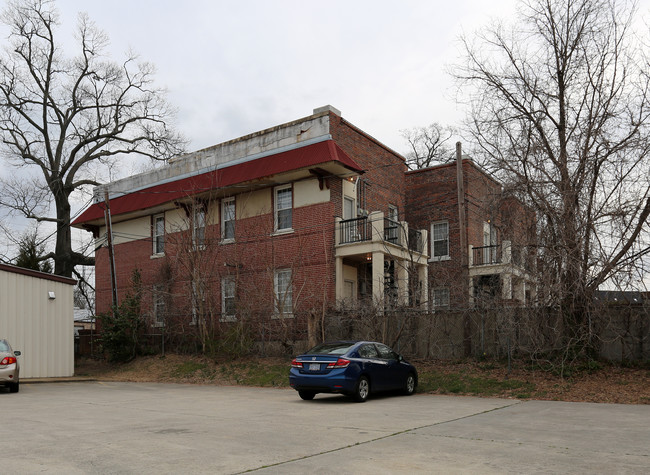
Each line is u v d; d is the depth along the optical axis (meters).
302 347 22.88
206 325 26.05
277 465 6.99
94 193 36.31
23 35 40.12
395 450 7.87
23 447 8.23
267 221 26.30
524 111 17.41
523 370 17.47
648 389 14.66
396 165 30.41
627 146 15.66
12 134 40.59
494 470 6.64
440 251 29.75
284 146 26.52
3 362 17.52
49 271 37.59
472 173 29.30
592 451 7.73
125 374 25.05
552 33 17.16
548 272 16.81
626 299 16.72
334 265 24.44
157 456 7.54
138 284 29.38
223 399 15.56
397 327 20.66
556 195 16.55
